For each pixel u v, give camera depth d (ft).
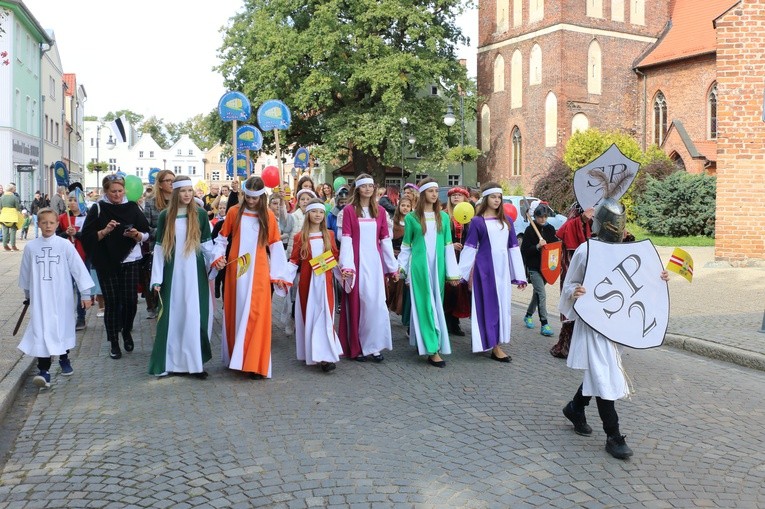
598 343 17.24
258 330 23.97
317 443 17.71
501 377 24.70
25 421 19.53
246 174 59.57
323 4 119.34
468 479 15.56
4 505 14.17
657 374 25.29
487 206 27.27
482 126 149.18
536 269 32.60
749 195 56.13
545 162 132.77
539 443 17.89
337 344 25.52
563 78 129.49
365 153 126.31
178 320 24.07
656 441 18.20
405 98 127.13
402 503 14.29
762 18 54.70
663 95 131.75
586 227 29.07
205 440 17.87
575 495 14.78
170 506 14.11
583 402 18.34
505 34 141.90
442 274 26.61
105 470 15.92
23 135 121.39
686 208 91.97
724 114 56.29
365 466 16.22
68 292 23.11
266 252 24.64
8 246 74.43
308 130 132.16
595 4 131.54
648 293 17.39
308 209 26.13
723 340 29.07
